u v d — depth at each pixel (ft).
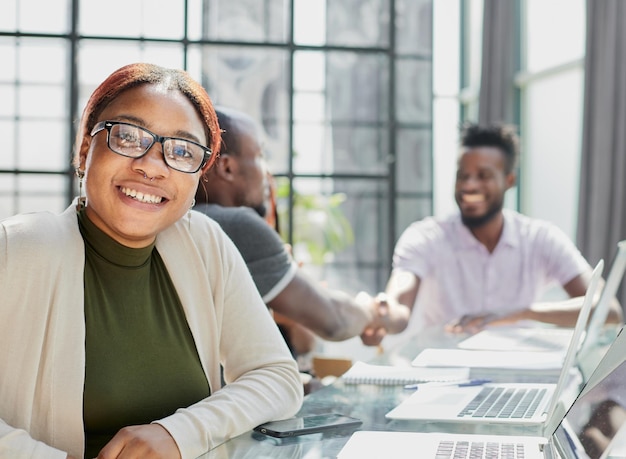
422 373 5.81
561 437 3.58
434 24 15.88
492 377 5.73
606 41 14.32
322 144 15.57
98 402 3.95
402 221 15.76
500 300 10.11
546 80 19.72
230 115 6.95
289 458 3.58
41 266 3.87
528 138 20.54
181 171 4.08
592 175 14.48
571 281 9.93
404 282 9.77
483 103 19.48
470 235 10.15
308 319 7.07
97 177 3.98
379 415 4.52
